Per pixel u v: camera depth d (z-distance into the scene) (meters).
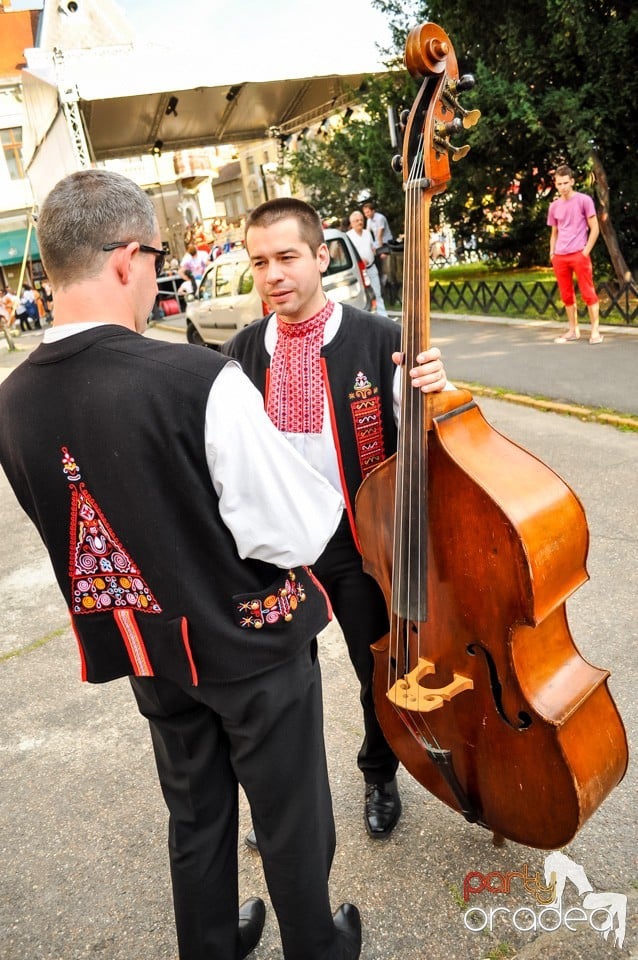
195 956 1.58
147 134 18.09
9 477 1.44
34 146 16.44
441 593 1.74
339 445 1.93
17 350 18.56
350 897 2.02
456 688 1.72
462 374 7.35
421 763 1.97
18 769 2.81
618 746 1.79
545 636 1.74
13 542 5.37
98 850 2.35
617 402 5.71
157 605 1.37
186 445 1.30
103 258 1.33
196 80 13.34
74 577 1.42
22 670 3.54
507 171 11.62
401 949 1.85
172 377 1.29
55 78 12.66
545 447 5.14
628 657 2.80
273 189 20.23
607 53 9.04
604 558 3.56
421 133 1.69
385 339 1.93
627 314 8.16
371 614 2.04
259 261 1.88
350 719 2.80
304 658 1.53
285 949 1.62
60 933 2.06
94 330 1.33
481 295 11.11
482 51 10.74
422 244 1.66
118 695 3.22
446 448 1.66
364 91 14.98
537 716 1.65
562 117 9.23
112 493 1.32
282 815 1.52
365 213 12.66
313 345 1.94
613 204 10.27
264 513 1.34
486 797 1.82
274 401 1.99
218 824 1.57
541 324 9.13
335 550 2.00
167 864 2.26
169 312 18.81
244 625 1.40
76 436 1.31
